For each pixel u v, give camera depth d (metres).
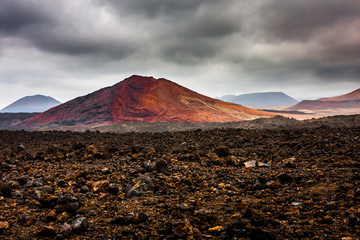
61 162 12.23
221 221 5.45
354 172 8.49
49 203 6.21
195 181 8.56
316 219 5.20
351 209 5.39
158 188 7.80
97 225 5.32
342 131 17.28
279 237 4.58
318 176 8.26
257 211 5.86
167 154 13.37
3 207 6.01
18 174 9.79
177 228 4.90
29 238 4.70
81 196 7.13
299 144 13.95
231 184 8.18
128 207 6.31
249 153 13.21
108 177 9.38
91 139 20.06
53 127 103.25
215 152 12.85
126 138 20.05
